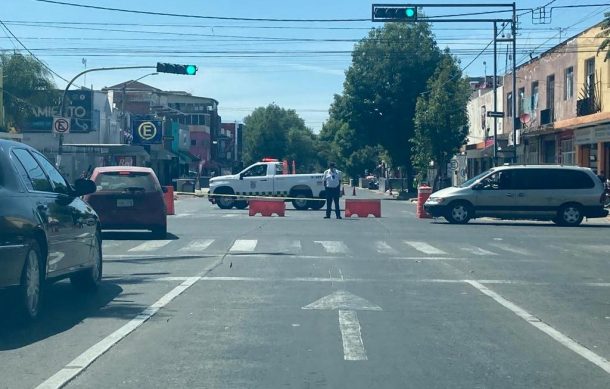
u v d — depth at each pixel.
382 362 8.39
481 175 29.42
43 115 58.22
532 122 48.91
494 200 28.84
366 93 66.19
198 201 49.94
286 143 126.75
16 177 9.77
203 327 10.06
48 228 10.09
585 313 11.35
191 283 13.72
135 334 9.61
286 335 9.65
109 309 11.19
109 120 65.00
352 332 9.84
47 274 10.27
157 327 10.02
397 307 11.64
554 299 12.54
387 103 65.81
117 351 8.74
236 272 15.16
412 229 25.94
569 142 43.72
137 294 12.52
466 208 28.89
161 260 17.00
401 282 14.12
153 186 21.67
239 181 39.75
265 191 39.69
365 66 66.25
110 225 21.25
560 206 28.77
